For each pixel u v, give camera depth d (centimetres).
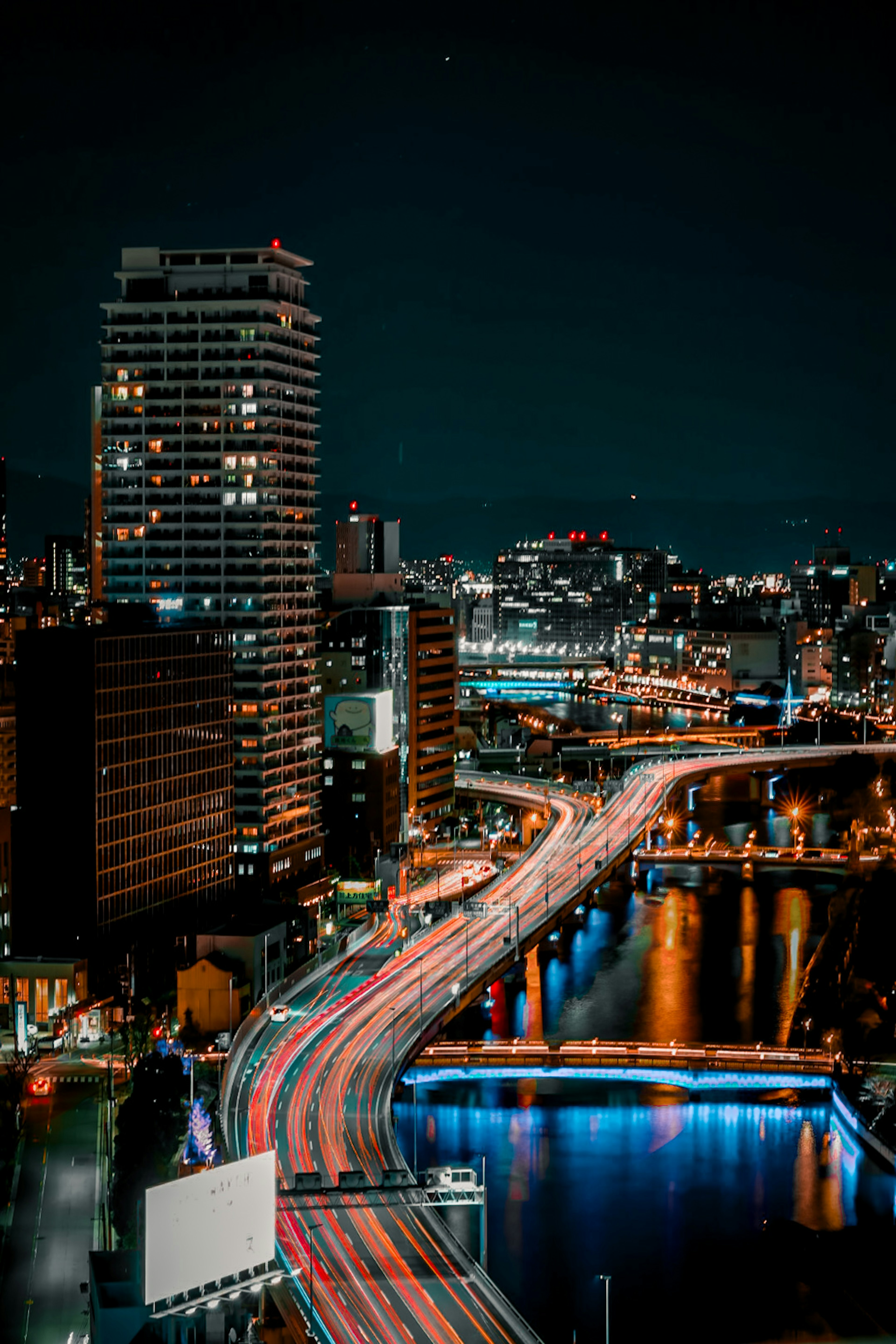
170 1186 13875
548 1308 17262
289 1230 16512
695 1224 19462
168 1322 13762
